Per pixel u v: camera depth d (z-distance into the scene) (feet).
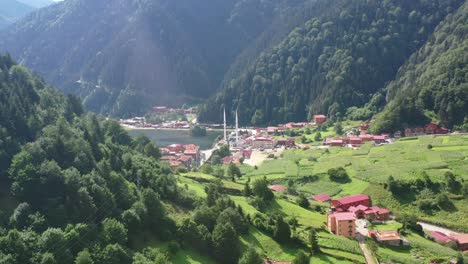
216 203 499.92
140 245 417.28
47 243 361.71
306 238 493.36
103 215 419.95
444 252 487.61
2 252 345.51
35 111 559.38
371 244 498.69
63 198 420.77
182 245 433.89
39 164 441.27
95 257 367.25
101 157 522.06
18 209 393.29
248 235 478.59
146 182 506.89
